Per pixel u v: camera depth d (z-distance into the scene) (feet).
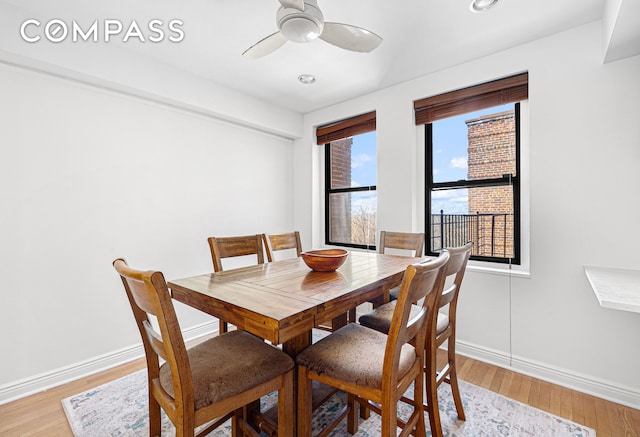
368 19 6.08
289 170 12.25
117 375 6.95
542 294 6.77
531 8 5.76
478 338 7.68
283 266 6.27
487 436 4.99
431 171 9.08
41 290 6.39
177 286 4.69
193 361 3.85
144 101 7.91
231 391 3.43
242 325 3.61
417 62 7.87
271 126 10.75
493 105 7.64
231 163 10.09
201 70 8.27
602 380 6.08
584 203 6.26
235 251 6.98
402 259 7.00
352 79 8.87
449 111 8.37
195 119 9.11
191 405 3.13
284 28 4.74
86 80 6.84
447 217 8.79
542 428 5.17
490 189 8.03
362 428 5.22
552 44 6.63
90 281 7.05
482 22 6.19
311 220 11.85
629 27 4.88
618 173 5.93
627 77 5.85
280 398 3.89
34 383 6.25
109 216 7.36
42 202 6.41
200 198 9.22
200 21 6.18
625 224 5.88
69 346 6.73
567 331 6.47
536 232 6.81
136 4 5.65
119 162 7.52
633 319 5.83
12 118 6.05
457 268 4.72
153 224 8.16
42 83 6.40
